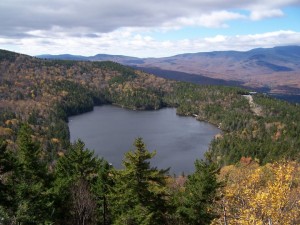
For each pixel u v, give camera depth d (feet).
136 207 89.30
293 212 55.98
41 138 503.20
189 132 654.12
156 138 595.47
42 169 117.60
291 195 57.93
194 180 120.98
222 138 550.36
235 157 427.74
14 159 108.27
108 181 126.31
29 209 85.92
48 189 107.86
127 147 529.86
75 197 118.01
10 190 95.96
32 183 108.99
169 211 98.53
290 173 60.08
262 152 425.28
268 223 56.08
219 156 471.62
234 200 70.69
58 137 552.82
